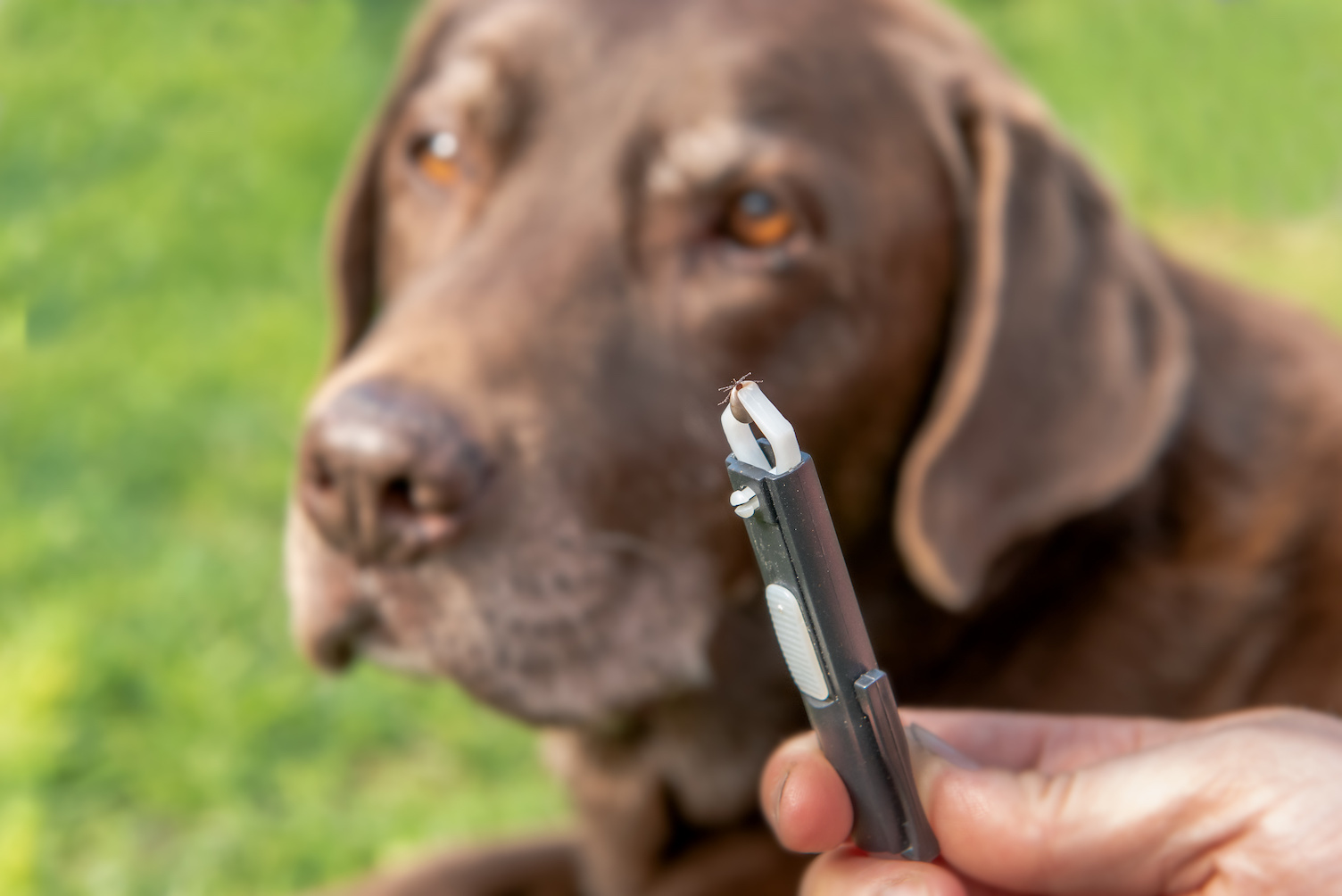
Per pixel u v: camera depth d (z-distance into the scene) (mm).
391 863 715
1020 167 587
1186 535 589
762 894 606
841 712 376
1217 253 1419
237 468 1027
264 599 886
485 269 548
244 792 763
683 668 563
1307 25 1720
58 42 1871
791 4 575
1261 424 596
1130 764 408
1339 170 1545
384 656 542
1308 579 581
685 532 560
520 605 532
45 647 821
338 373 543
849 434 576
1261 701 579
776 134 551
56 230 1395
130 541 929
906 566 592
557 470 532
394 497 518
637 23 569
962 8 1994
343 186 647
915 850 392
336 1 1989
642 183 555
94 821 744
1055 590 588
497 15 589
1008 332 572
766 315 556
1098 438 574
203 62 1820
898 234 567
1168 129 1624
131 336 1211
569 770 643
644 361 550
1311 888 398
